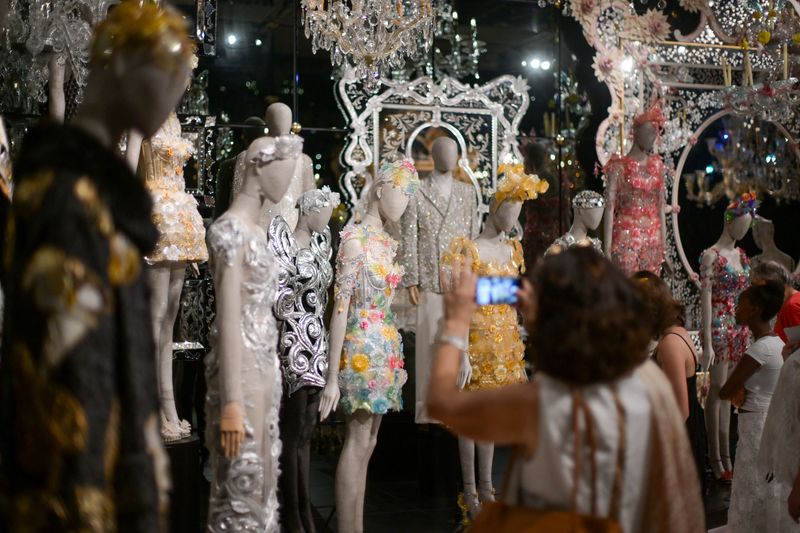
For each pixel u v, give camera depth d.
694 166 8.11
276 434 3.65
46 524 1.94
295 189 5.96
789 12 7.68
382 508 6.04
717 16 8.04
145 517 2.05
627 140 7.70
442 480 6.46
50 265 1.94
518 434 2.14
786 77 7.59
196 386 6.35
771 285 4.88
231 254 3.44
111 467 1.98
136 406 2.05
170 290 5.32
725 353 7.11
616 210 7.07
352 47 5.83
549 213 7.61
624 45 7.73
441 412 2.20
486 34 7.52
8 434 2.02
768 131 8.30
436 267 6.55
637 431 2.11
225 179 6.62
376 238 5.12
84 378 1.93
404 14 6.03
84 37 5.29
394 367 5.06
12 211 2.09
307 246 5.13
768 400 4.78
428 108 7.33
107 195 2.04
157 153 5.21
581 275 2.17
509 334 5.61
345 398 4.97
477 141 7.46
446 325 2.32
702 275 7.12
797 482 3.60
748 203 7.10
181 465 4.95
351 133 7.13
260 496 3.55
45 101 6.07
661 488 2.15
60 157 2.03
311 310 5.04
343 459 5.01
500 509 2.16
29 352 1.95
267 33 6.94
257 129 6.88
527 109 7.60
